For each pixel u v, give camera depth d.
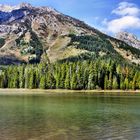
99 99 127.06
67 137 46.28
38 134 48.25
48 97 139.25
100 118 67.06
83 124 58.22
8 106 92.56
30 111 78.88
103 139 45.22
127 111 81.44
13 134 48.09
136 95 161.25
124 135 47.94
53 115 71.31
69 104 101.50
